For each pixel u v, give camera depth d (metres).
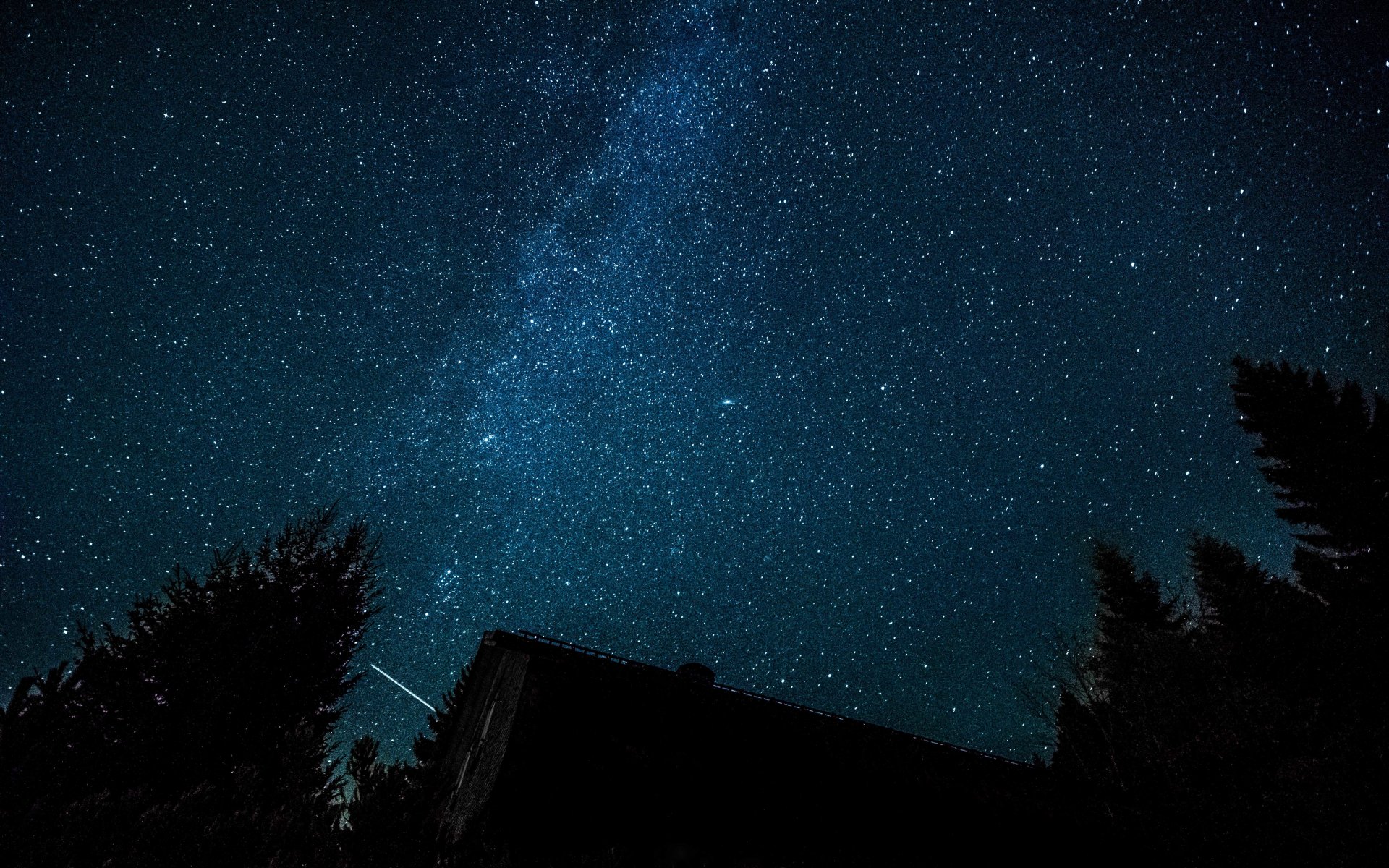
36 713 3.80
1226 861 8.32
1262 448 15.57
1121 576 17.98
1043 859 8.02
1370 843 7.18
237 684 8.31
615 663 7.66
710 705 7.50
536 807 5.60
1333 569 13.31
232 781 7.64
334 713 9.31
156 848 2.86
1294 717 9.12
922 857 7.13
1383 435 14.25
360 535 11.15
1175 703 9.92
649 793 6.15
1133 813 9.35
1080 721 11.91
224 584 9.54
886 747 8.52
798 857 6.41
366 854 3.10
